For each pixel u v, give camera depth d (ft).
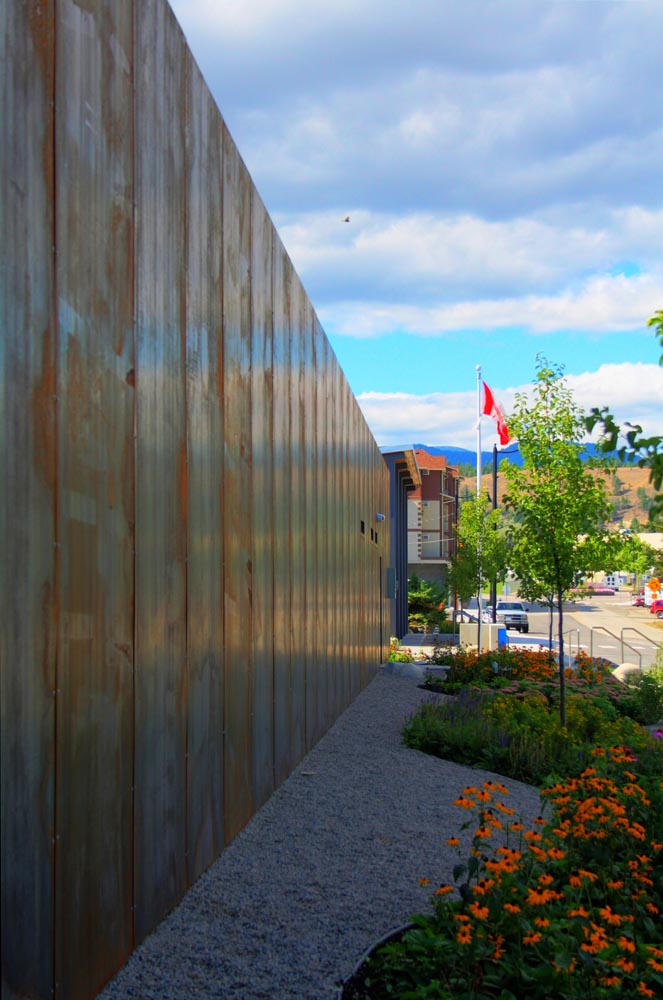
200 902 15.83
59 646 11.09
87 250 12.14
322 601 33.42
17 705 10.00
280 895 16.30
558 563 35.63
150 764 14.39
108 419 12.80
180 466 16.20
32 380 10.47
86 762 11.88
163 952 13.66
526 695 43.57
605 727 34.45
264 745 22.86
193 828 16.72
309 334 30.96
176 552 15.90
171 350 15.76
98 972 12.24
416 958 12.71
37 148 10.69
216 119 19.15
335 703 37.27
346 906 15.85
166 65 15.74
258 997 12.33
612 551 35.63
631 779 19.49
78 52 11.94
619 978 11.19
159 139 15.29
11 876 9.82
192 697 16.74
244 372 21.21
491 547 80.53
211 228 18.60
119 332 13.29
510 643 99.40
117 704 13.02
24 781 10.14
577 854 15.38
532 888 14.05
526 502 36.24
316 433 32.40
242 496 20.81
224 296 19.52
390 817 21.95
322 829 20.71
